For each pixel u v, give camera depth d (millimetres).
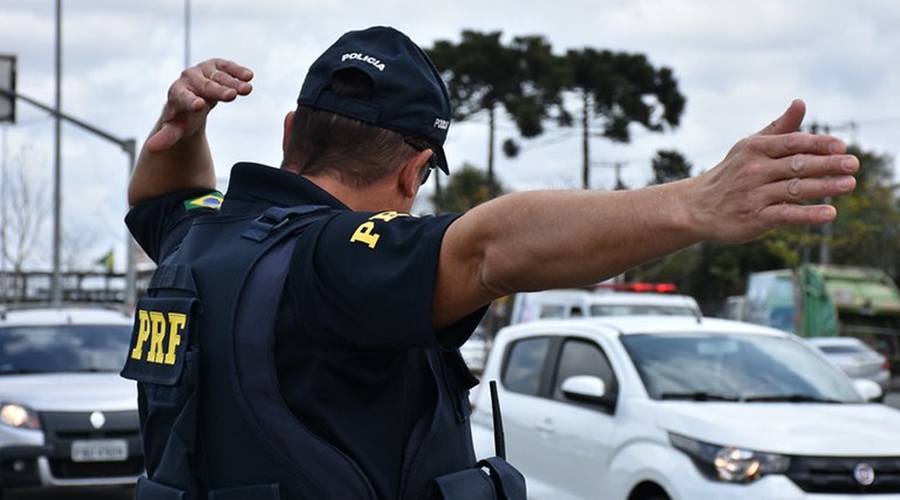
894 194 48844
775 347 7074
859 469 5652
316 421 1773
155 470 1946
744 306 37406
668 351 6746
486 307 1734
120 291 40375
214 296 1847
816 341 26922
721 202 1495
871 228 42531
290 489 1755
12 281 43469
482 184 48062
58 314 10602
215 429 1809
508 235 1636
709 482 5695
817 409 6301
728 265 50188
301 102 1991
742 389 6535
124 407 8859
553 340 7398
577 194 1623
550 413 6992
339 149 1952
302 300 1763
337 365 1768
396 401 1820
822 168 1434
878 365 26141
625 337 6863
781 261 49844
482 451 7488
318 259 1756
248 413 1773
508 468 2004
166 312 1893
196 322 1848
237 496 1774
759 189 1466
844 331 35562
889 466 5707
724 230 1493
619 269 1599
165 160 2287
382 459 1796
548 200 1629
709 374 6621
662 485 5938
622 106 33750
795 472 5613
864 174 49875
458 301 1698
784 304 35156
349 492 1752
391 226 1748
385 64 1948
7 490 8820
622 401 6457
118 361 9930
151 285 1991
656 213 1540
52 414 8703
